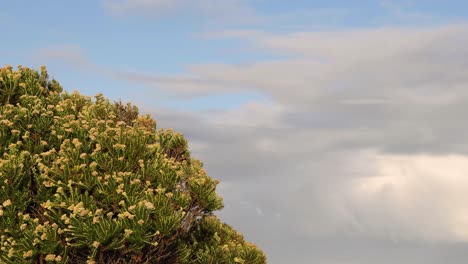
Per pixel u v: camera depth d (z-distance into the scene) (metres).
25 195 12.33
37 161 12.71
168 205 12.40
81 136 13.73
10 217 12.09
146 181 12.77
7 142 13.12
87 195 12.14
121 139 13.20
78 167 12.45
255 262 16.08
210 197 14.11
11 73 15.16
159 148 13.85
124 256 12.36
